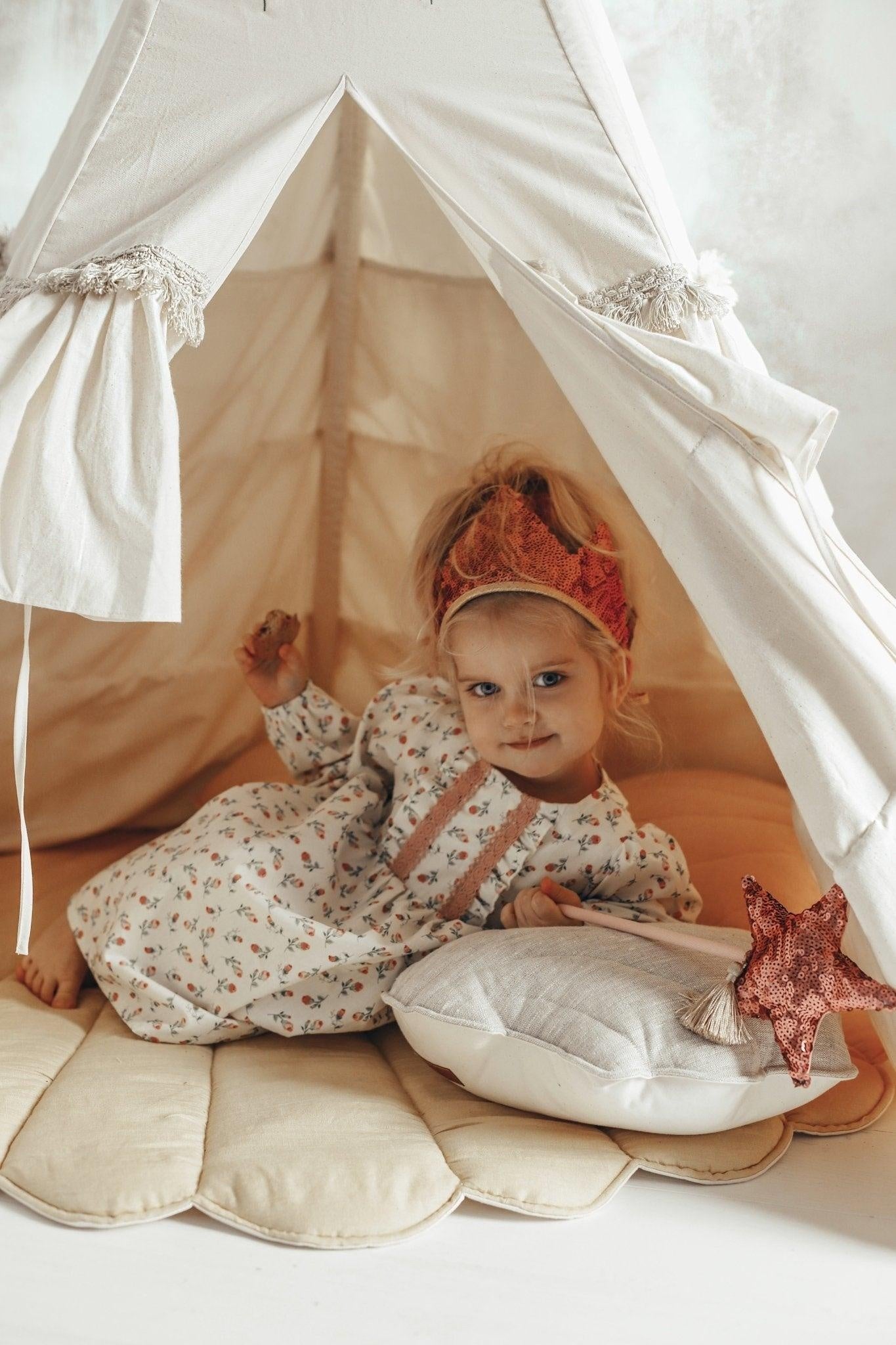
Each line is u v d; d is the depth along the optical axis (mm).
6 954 1525
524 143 1209
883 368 2199
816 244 2197
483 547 1447
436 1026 1149
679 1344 842
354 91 1200
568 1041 1081
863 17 2133
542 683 1416
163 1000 1317
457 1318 860
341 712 1681
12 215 2277
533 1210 994
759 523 1112
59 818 1855
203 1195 976
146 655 1891
